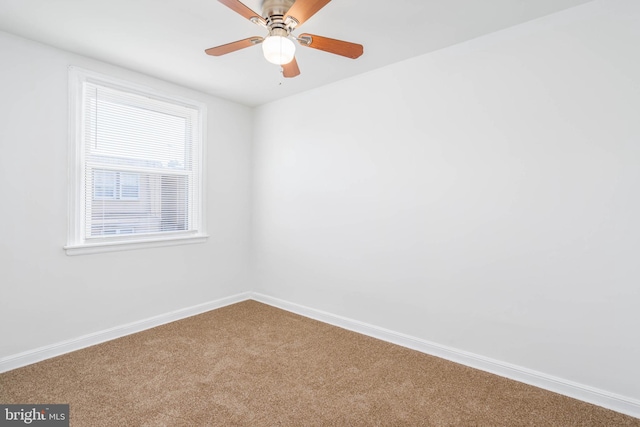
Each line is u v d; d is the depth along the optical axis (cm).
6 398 194
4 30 224
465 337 244
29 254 238
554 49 205
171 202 326
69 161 256
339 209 316
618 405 188
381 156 286
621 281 187
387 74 280
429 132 258
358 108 300
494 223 229
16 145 231
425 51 254
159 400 194
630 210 184
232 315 343
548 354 210
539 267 212
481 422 179
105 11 201
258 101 375
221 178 366
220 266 368
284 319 333
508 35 221
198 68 285
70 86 255
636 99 182
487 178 231
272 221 378
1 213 226
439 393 205
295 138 353
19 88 232
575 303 201
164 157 318
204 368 232
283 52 179
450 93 247
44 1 191
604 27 190
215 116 357
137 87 292
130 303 294
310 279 342
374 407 191
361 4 193
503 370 226
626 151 185
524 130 216
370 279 295
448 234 250
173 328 305
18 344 233
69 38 234
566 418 183
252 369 232
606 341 192
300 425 175
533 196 214
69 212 257
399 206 275
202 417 179
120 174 289
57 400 192
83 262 265
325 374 226
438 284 256
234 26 218
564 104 202
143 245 300
